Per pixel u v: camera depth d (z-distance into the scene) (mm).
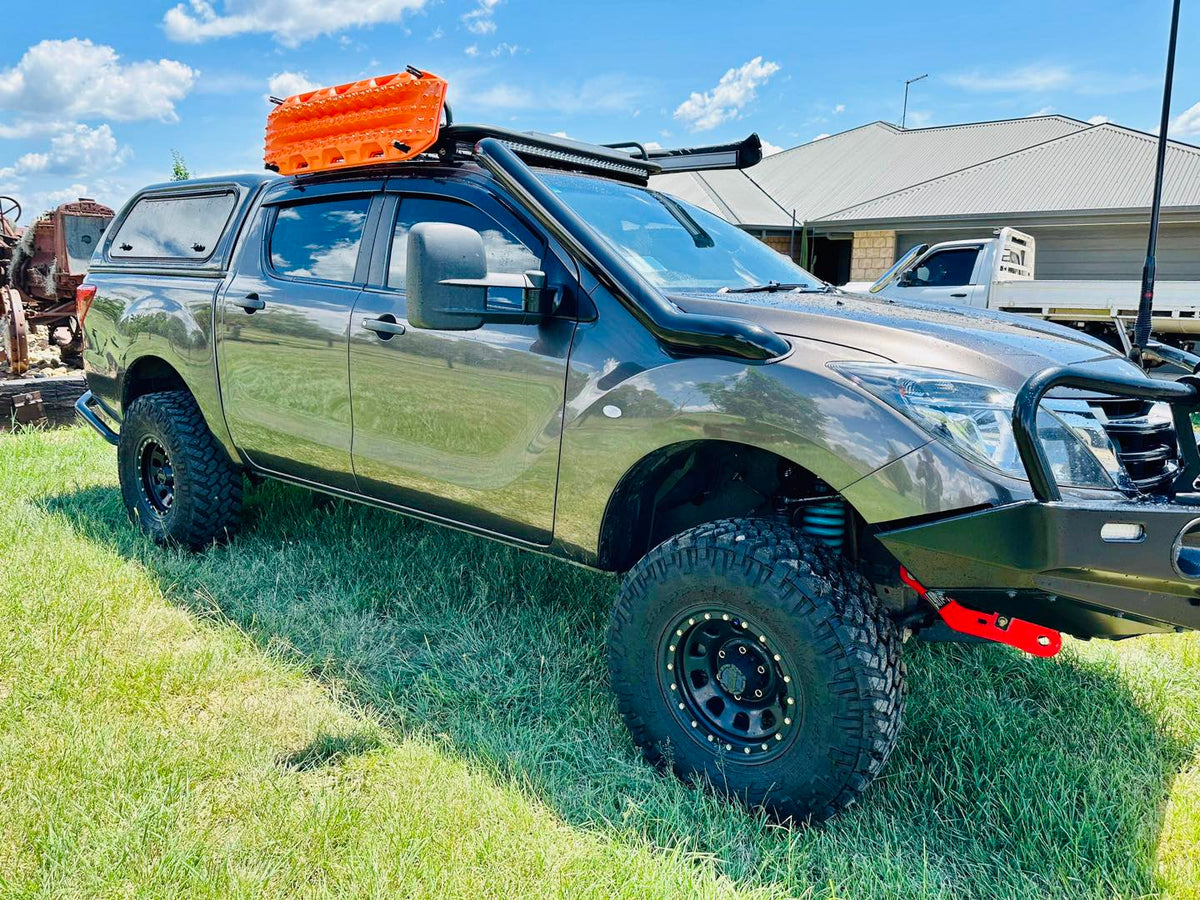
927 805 2398
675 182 19688
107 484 5094
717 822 2234
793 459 2195
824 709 2154
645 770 2447
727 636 2359
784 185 19359
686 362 2389
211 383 3771
